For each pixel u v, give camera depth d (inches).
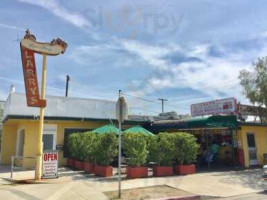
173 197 374.0
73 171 598.2
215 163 760.3
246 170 637.3
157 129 797.9
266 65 688.4
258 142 744.3
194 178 511.2
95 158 553.3
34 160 682.2
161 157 539.5
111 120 746.2
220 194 402.3
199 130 810.2
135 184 454.3
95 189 414.3
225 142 765.3
